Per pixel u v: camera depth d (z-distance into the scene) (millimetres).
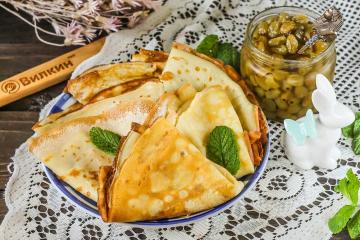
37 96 780
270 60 681
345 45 804
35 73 786
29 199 694
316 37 684
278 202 688
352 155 716
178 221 637
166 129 635
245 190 648
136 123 656
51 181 664
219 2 835
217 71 702
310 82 691
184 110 670
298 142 687
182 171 630
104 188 636
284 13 724
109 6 812
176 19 831
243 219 678
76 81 713
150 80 708
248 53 708
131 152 629
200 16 827
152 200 628
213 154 649
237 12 838
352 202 663
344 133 725
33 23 839
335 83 772
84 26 823
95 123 689
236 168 647
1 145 739
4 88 774
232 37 820
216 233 671
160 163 627
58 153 673
